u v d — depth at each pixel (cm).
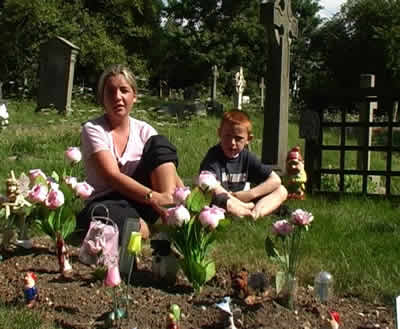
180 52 3147
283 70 535
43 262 229
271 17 524
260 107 1847
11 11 1922
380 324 186
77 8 2080
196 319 180
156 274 213
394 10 2500
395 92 489
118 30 2292
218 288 208
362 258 259
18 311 183
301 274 235
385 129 1266
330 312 181
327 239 297
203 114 1446
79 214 257
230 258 252
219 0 3497
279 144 534
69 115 1202
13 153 658
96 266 210
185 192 202
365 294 214
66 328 174
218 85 3130
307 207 399
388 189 494
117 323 174
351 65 2631
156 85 3138
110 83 258
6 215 223
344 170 507
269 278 213
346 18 2647
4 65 1953
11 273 216
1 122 919
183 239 201
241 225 311
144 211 260
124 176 251
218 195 271
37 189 220
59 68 1304
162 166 255
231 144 293
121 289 194
